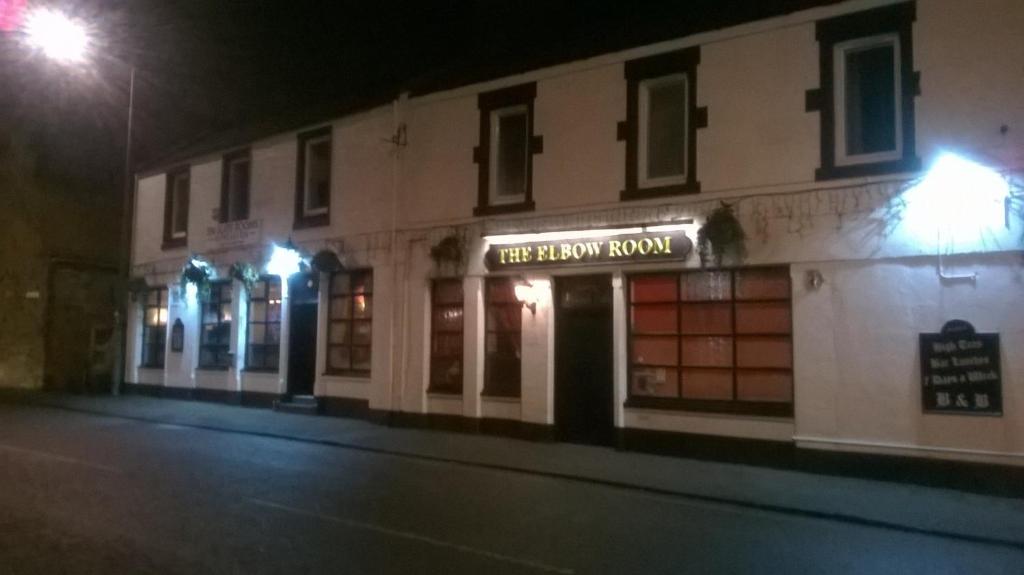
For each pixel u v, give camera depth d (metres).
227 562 7.22
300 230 19.11
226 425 17.00
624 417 13.94
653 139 14.20
